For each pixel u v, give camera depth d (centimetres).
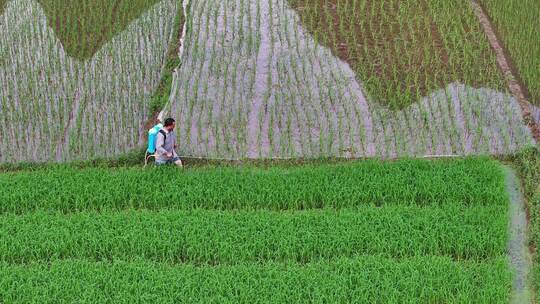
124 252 1177
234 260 1163
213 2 2066
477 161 1405
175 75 1730
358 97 1659
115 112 1580
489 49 1819
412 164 1387
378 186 1324
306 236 1192
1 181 1336
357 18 1980
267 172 1380
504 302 1075
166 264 1141
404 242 1188
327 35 1905
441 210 1269
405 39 1864
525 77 1703
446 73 1733
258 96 1659
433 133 1538
